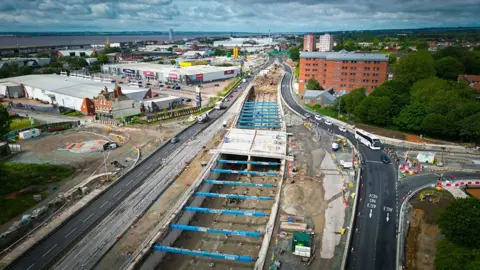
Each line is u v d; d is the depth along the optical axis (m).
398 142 130.25
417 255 67.38
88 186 96.38
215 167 112.69
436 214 79.69
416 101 149.25
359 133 132.00
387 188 92.69
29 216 78.94
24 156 119.88
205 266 71.25
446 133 127.88
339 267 63.88
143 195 92.19
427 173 101.56
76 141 137.25
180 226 77.88
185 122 166.25
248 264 71.69
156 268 70.69
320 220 79.44
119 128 155.75
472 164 107.94
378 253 67.12
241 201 97.50
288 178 101.31
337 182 97.94
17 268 64.69
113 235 74.50
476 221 57.44
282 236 73.50
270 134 140.25
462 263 54.78
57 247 70.69
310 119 165.12
